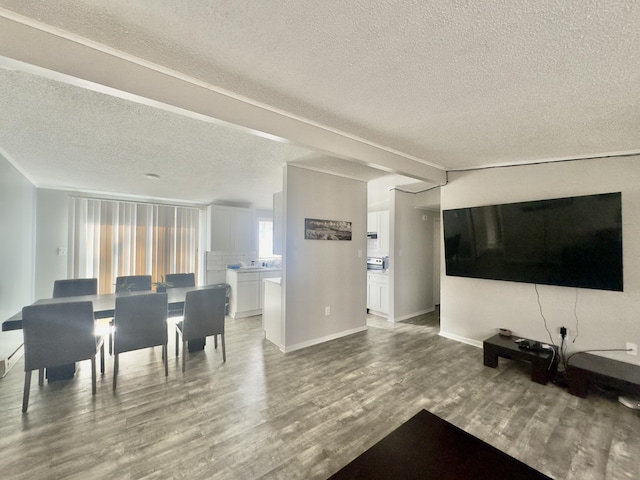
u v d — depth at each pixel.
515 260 3.08
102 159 3.04
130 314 2.55
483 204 3.47
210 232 5.46
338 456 1.69
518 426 1.98
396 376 2.71
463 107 1.96
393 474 1.10
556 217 2.78
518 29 1.21
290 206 3.36
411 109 2.00
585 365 2.42
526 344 2.80
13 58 1.18
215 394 2.38
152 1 1.09
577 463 1.65
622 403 2.24
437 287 5.54
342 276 3.91
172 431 1.91
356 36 1.28
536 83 1.64
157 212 5.34
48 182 4.09
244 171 3.57
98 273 4.76
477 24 1.19
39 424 1.97
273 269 5.35
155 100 1.52
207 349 3.42
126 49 1.39
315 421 2.02
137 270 5.11
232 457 1.68
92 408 2.16
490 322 3.41
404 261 4.81
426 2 1.07
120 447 1.76
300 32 1.26
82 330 2.31
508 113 2.03
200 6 1.11
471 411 2.15
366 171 3.68
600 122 2.12
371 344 3.59
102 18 1.19
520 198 3.19
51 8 1.14
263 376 2.71
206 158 3.03
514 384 2.56
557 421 2.03
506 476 1.09
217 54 1.43
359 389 2.46
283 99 1.88
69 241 4.53
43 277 4.33
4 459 1.65
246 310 5.03
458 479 1.07
